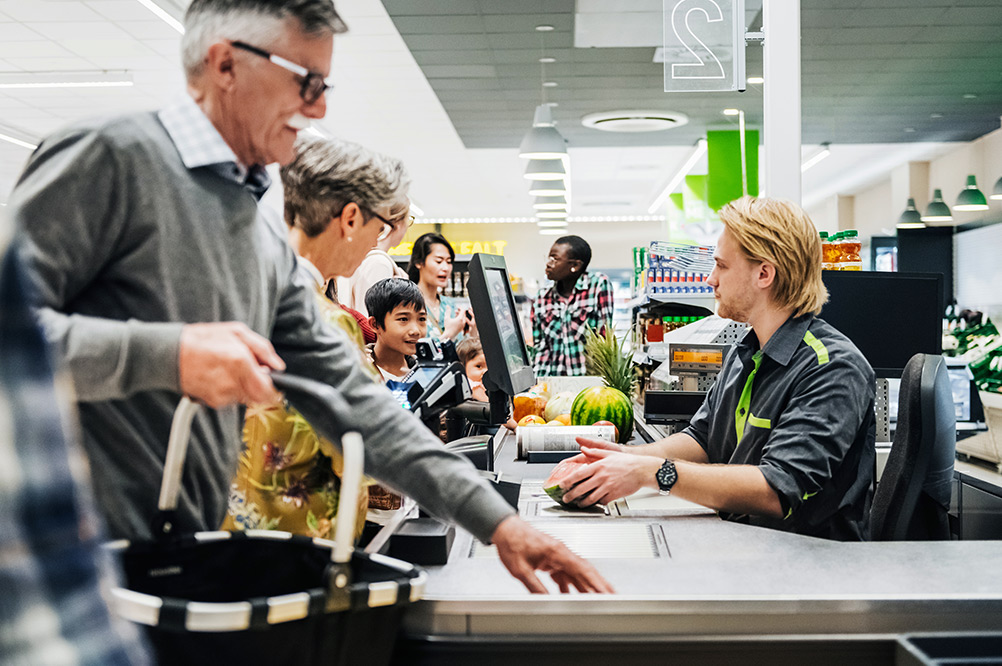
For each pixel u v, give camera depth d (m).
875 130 10.55
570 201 18.42
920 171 11.61
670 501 1.77
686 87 2.54
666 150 13.41
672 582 1.23
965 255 10.13
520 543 1.16
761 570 1.29
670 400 2.55
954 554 1.37
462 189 17.25
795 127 2.56
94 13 6.99
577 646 1.16
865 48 7.77
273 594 1.06
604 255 21.83
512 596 1.18
